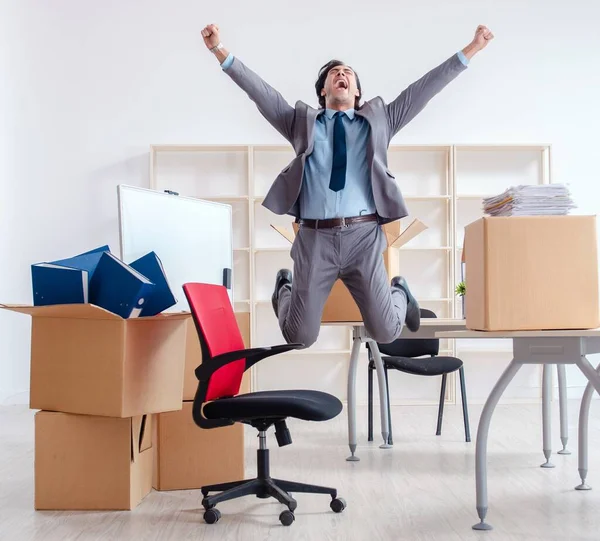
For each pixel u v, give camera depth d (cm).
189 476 320
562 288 248
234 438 322
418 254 622
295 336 320
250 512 284
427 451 405
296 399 264
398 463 373
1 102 608
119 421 288
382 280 308
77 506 288
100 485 288
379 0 630
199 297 276
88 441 289
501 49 634
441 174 625
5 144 607
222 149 607
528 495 307
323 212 300
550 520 270
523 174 630
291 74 625
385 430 417
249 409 263
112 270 281
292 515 266
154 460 325
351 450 382
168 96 618
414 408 580
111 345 280
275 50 625
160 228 353
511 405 585
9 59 611
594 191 635
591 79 637
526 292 249
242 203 614
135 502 294
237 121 620
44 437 290
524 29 635
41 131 611
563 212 254
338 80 308
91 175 611
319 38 626
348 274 311
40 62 613
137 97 617
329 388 614
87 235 608
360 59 627
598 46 638
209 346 269
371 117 302
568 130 635
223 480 321
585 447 318
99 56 617
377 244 304
